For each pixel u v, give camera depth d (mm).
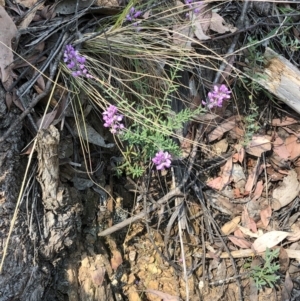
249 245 351
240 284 343
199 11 338
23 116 279
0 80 280
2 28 283
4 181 273
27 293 280
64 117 303
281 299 339
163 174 351
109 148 338
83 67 295
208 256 349
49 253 293
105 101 298
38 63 298
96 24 327
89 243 327
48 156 277
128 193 355
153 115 309
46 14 310
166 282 342
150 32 327
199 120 347
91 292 311
